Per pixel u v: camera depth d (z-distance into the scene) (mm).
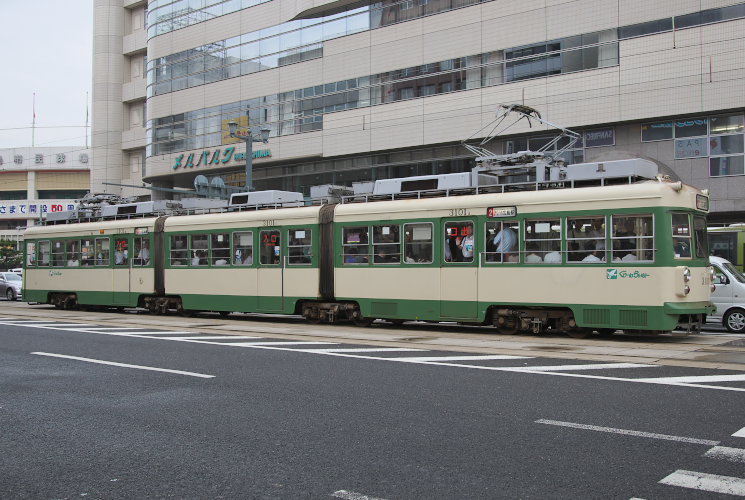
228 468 5070
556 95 29562
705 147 26969
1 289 33125
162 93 45844
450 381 8430
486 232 14172
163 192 49844
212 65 43000
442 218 14758
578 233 13109
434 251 14820
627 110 27922
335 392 7844
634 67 27797
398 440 5789
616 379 8391
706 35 26344
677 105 26875
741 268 19328
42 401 7527
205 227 19000
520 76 30594
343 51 36531
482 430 6070
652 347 11703
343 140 36219
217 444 5723
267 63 40094
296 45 38719
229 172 43062
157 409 7055
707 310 12773
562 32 29547
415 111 33625
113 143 56438
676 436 5773
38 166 87812
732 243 19578
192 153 43531
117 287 21328
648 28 27594
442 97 32781
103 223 21859
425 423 6355
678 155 27516
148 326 16625
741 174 26219
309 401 7375
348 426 6281
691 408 6793
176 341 13055
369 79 35438
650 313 12312
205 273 18922
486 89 31438
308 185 38938
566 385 8070
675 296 12242
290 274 17141
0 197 89875
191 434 6059
